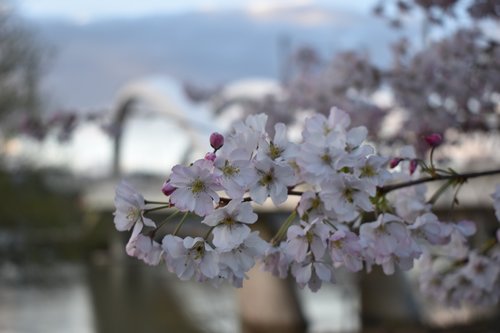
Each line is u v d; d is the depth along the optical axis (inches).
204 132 730.8
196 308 609.9
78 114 365.7
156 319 568.7
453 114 197.2
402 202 89.6
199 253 72.3
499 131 207.0
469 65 184.7
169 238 72.2
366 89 207.8
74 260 1052.5
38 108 1032.2
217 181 71.3
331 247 76.4
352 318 510.6
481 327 339.3
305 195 76.2
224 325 539.5
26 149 992.9
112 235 1107.9
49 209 1002.1
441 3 175.9
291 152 75.1
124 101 980.6
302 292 640.4
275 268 79.7
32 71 1059.9
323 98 250.8
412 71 191.0
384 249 78.1
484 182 243.6
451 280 114.6
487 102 193.0
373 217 88.8
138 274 940.0
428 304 406.9
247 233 71.7
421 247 85.8
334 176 74.1
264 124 75.9
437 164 201.8
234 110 566.9
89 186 1123.9
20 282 831.1
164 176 534.0
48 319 569.3
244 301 530.9
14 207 965.2
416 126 197.9
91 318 577.3
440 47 186.5
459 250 112.1
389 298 473.4
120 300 680.4
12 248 927.7
